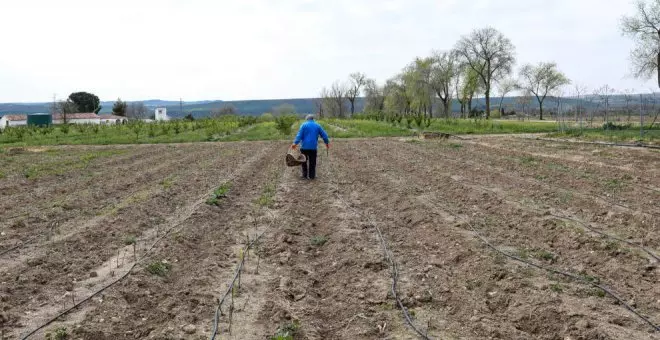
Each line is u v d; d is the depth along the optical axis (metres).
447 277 6.39
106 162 18.77
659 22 42.72
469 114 83.88
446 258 7.12
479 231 8.27
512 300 5.57
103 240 7.87
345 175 14.86
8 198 11.31
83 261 6.88
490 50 70.69
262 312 5.35
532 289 5.79
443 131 37.44
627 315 5.19
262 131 42.66
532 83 79.75
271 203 10.73
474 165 16.14
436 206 10.16
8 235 8.07
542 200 10.39
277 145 27.25
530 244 7.59
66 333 4.70
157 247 7.41
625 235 7.84
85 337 4.68
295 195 11.77
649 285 5.96
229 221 9.34
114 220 8.89
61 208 10.03
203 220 9.25
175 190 12.09
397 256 7.21
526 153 19.52
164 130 37.62
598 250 7.07
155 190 11.93
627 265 6.55
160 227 8.70
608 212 9.14
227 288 6.01
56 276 6.35
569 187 11.93
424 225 8.73
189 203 10.73
